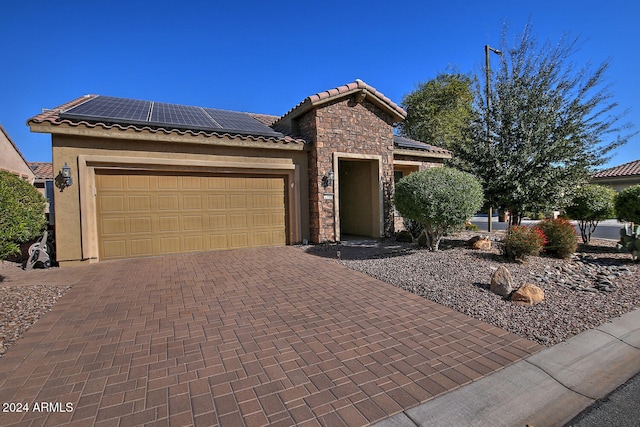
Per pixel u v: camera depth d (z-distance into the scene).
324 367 3.23
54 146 7.80
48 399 2.69
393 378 3.04
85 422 2.41
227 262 8.23
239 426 2.38
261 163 10.30
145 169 8.82
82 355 3.46
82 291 5.78
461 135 11.62
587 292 5.55
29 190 8.11
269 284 6.23
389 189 12.23
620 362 3.45
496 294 5.42
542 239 7.84
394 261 7.85
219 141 9.44
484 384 2.96
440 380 3.01
